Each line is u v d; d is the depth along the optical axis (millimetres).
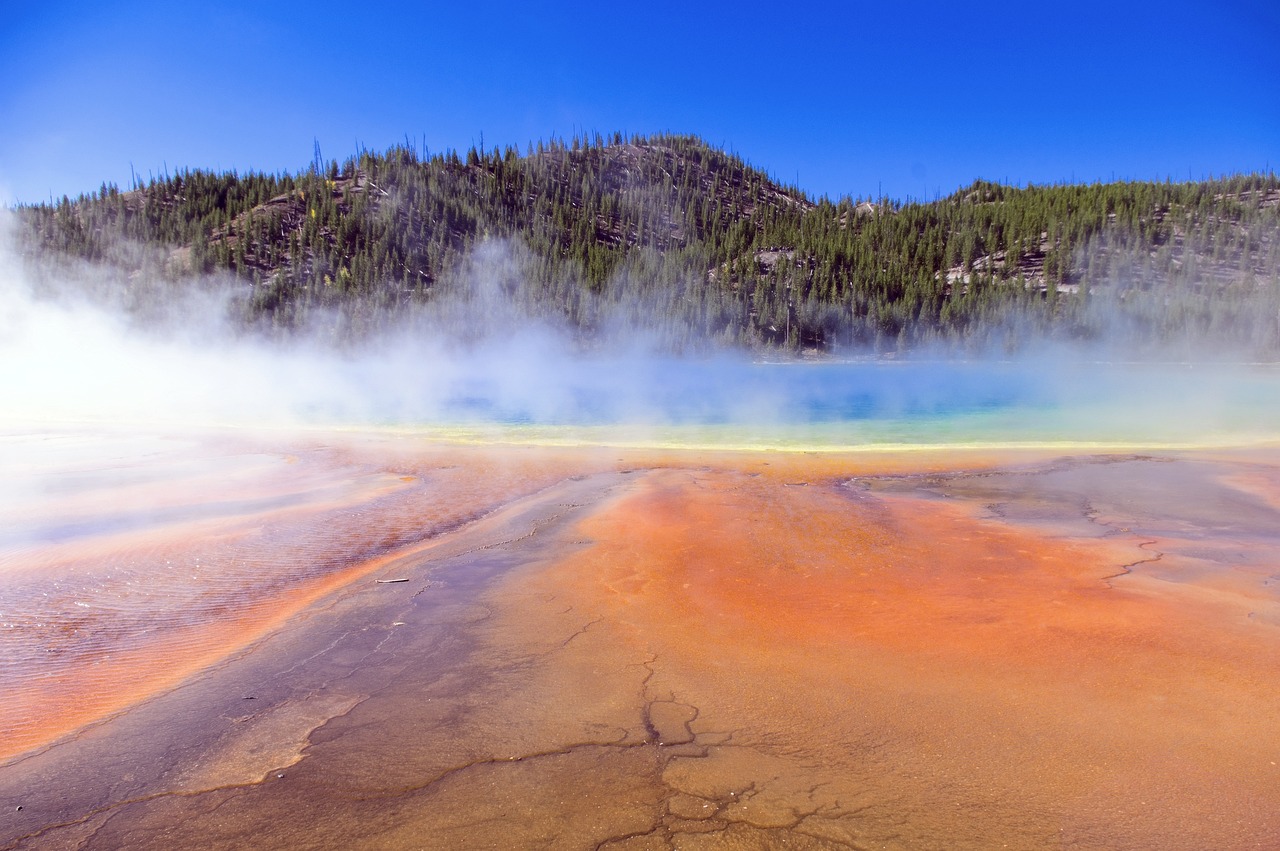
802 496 8984
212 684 3963
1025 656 4168
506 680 4023
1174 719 3426
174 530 7297
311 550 6660
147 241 102062
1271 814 2725
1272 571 5668
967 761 3145
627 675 4078
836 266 103188
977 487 9461
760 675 4043
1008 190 139250
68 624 4820
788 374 52062
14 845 2635
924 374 50344
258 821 2783
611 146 197250
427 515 8078
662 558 6379
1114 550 6367
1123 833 2656
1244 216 104875
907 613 4930
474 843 2658
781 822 2758
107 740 3371
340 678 4051
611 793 2965
